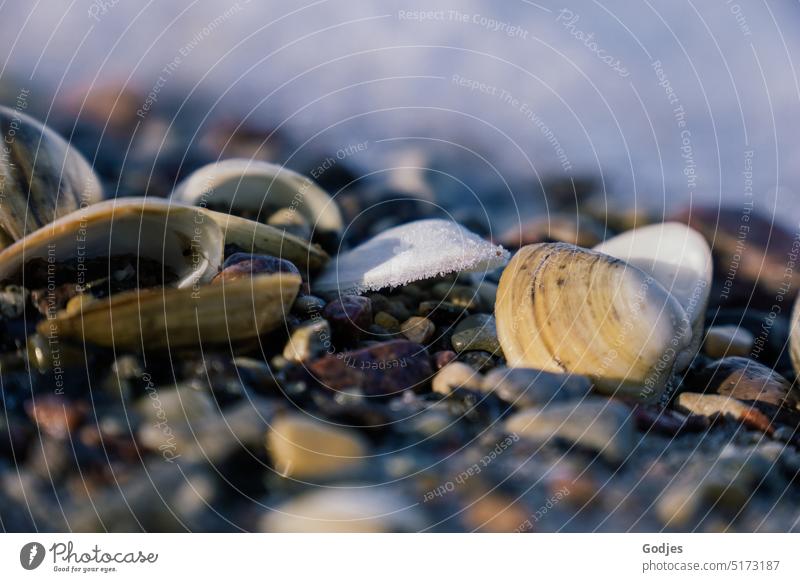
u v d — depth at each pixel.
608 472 0.33
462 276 0.39
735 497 0.32
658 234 0.39
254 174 0.41
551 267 0.36
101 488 0.31
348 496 0.32
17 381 0.33
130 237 0.35
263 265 0.36
